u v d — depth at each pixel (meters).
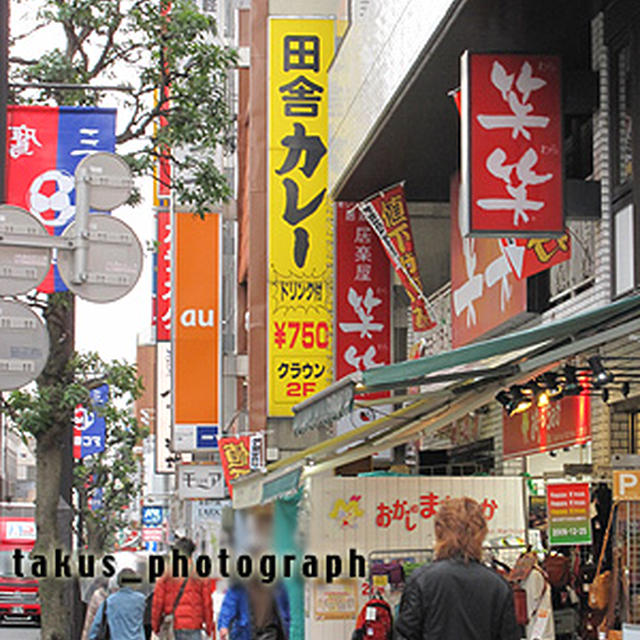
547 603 12.09
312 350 24.80
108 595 14.97
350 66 19.16
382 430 14.51
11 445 100.69
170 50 16.42
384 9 16.39
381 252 21.30
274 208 24.84
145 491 74.12
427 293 22.25
